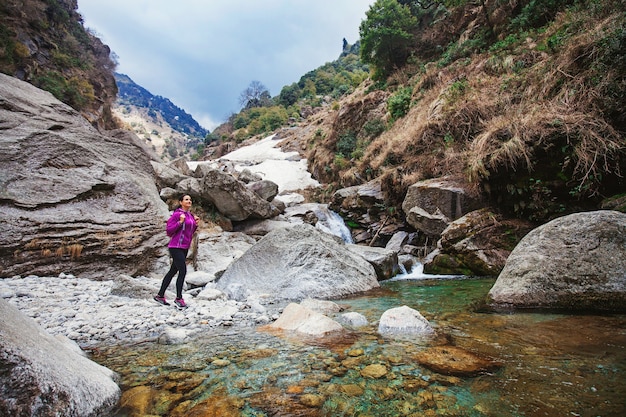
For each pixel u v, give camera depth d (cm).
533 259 432
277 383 238
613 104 661
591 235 414
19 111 874
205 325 417
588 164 655
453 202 915
